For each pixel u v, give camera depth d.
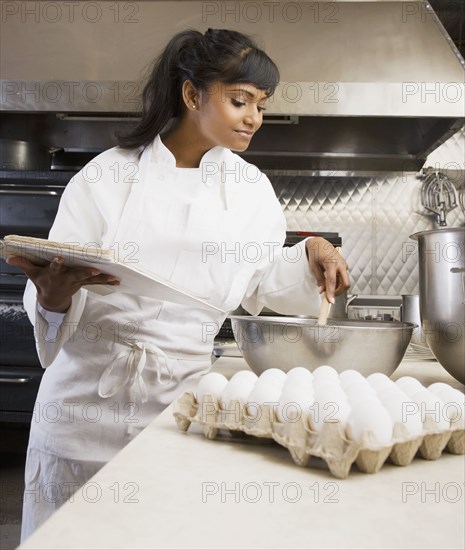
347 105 2.41
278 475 0.56
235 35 1.05
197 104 1.09
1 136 2.90
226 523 0.45
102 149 2.93
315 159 3.00
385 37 2.46
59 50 2.53
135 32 2.54
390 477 0.56
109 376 1.06
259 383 0.67
